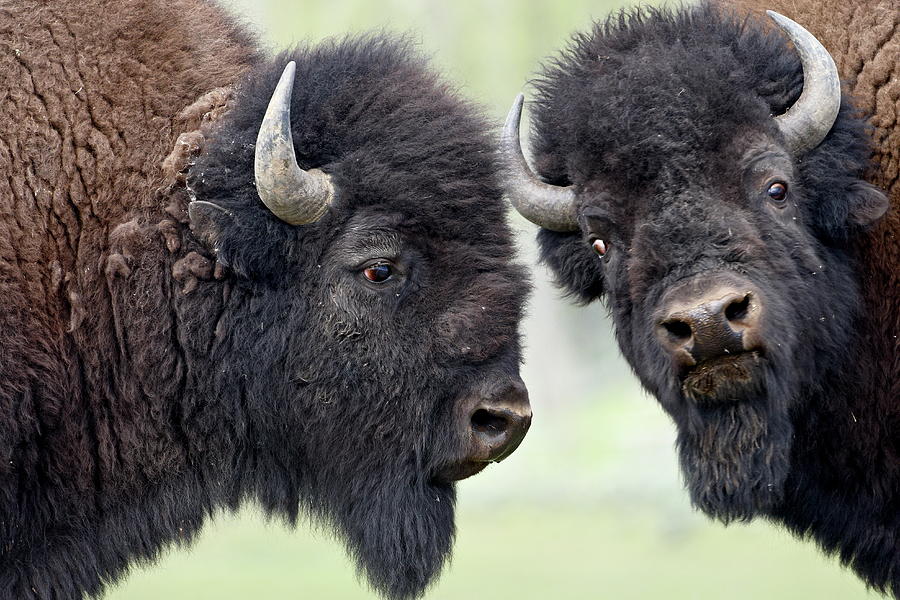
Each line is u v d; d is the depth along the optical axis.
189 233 19.50
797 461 21.14
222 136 19.50
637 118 19.11
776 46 20.27
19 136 18.98
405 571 20.94
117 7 20.20
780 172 19.06
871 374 20.47
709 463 19.39
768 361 18.30
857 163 19.83
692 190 18.75
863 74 20.22
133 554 20.45
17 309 18.56
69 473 19.36
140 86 19.89
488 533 58.06
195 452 20.23
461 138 19.91
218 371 19.86
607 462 67.50
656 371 19.20
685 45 20.20
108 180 19.36
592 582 47.19
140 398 19.66
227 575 53.84
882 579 21.72
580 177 20.05
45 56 19.42
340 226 19.47
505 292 19.92
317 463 20.64
